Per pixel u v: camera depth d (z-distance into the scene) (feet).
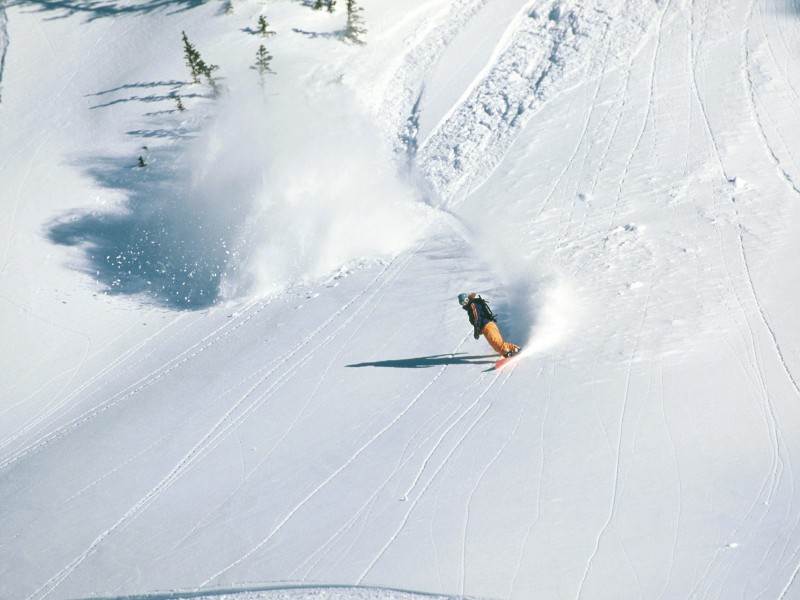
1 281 66.90
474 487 30.35
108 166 79.77
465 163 66.03
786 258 41.63
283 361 46.42
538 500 28.60
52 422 48.83
